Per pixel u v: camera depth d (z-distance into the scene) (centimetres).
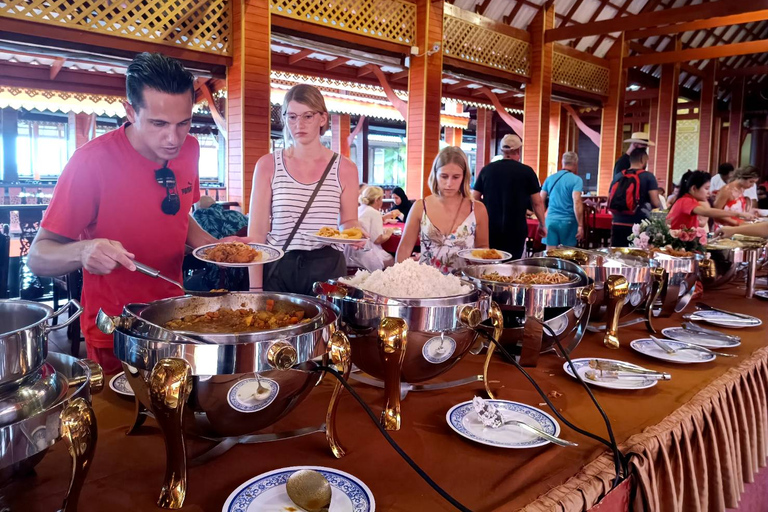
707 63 1369
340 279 117
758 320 175
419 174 707
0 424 59
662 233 219
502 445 85
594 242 679
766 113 1603
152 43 467
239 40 509
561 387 116
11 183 899
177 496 69
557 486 77
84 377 70
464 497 73
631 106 1548
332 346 81
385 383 94
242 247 137
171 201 139
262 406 75
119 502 70
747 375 131
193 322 88
